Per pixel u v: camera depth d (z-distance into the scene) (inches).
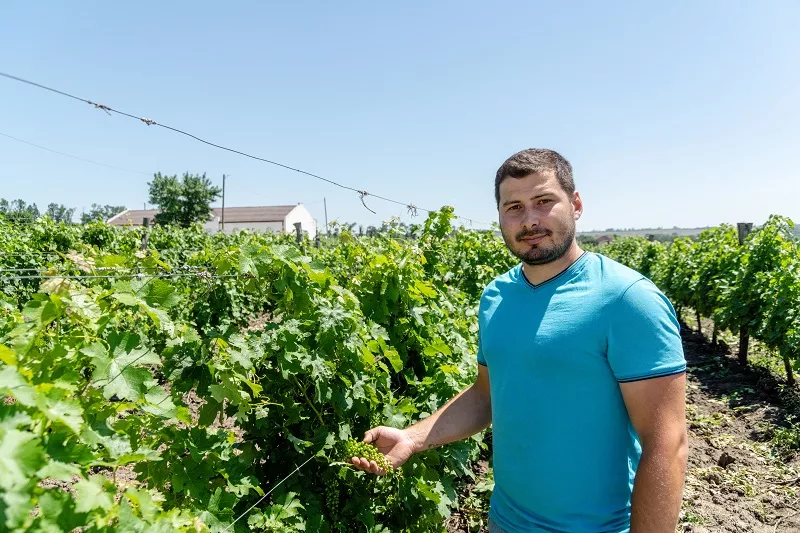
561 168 81.1
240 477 90.8
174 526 61.9
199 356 95.3
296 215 2292.1
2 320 91.9
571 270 80.1
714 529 162.6
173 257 516.1
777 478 198.2
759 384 318.0
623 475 76.4
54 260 422.0
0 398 47.0
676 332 72.7
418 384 147.7
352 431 120.9
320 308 111.2
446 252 320.5
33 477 45.3
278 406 109.7
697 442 236.5
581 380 74.7
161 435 81.7
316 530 103.3
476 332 229.1
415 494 121.6
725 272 418.0
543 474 77.4
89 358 67.2
